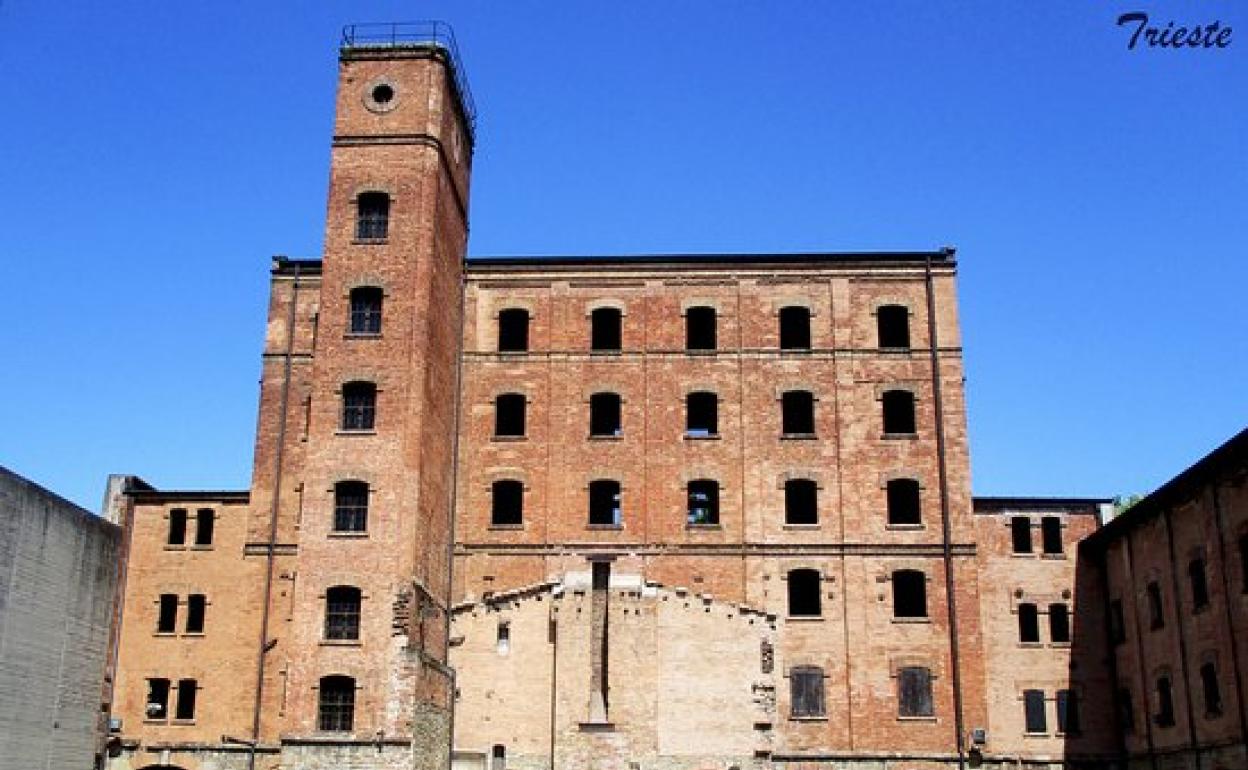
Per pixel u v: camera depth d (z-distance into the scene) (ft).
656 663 135.95
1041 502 157.58
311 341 159.84
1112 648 152.56
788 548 151.74
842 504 153.28
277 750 143.13
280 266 163.32
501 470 155.74
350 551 130.52
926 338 159.53
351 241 141.79
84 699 104.37
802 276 162.40
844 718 145.38
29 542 97.14
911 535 152.05
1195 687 130.82
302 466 154.61
